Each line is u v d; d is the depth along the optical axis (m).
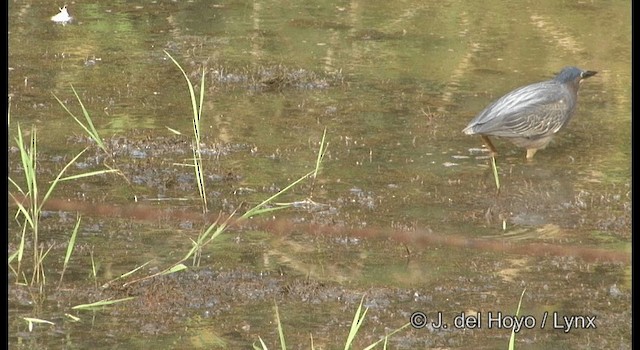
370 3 32.53
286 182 20.03
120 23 29.83
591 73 22.52
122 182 19.72
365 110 24.06
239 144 21.81
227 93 24.83
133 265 16.70
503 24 31.03
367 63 27.44
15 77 25.25
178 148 21.44
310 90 25.23
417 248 17.70
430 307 15.82
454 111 24.28
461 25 30.89
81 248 17.17
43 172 20.03
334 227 18.28
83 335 14.70
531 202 19.66
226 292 16.02
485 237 18.20
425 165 21.19
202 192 18.75
